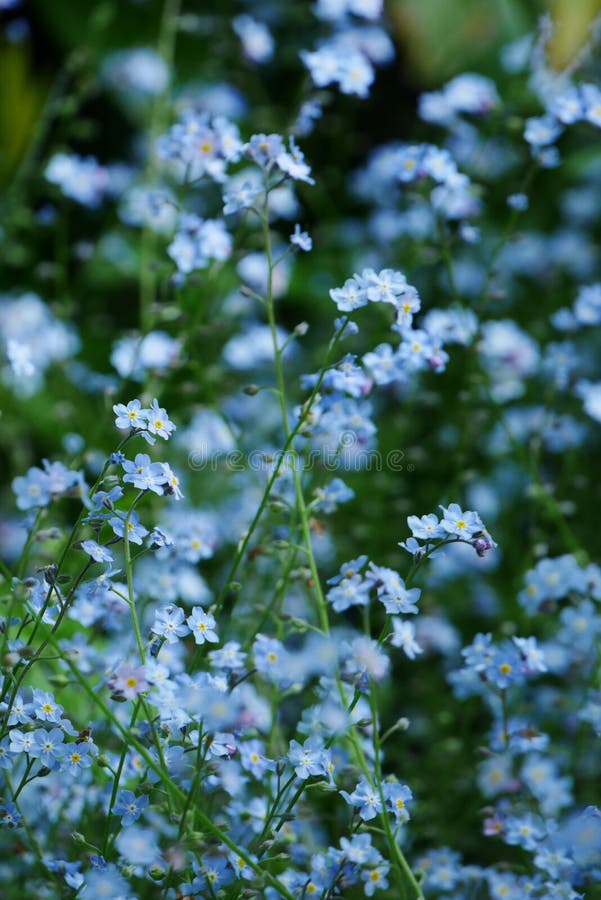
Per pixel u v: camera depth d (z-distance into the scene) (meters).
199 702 2.85
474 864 4.57
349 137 7.55
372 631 5.37
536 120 4.93
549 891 3.45
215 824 3.26
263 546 3.89
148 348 5.33
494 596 5.82
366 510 5.63
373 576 3.34
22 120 8.17
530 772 4.30
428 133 7.54
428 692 5.29
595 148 8.03
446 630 5.31
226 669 3.36
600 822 3.39
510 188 7.83
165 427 3.25
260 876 3.01
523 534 6.30
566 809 4.55
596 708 4.05
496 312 7.37
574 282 7.59
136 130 8.72
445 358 3.94
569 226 7.98
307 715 3.67
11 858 3.85
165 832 3.78
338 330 3.50
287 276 6.34
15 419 6.43
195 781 3.02
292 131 5.03
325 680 3.52
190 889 3.15
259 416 6.15
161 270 5.28
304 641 4.67
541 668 3.76
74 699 4.35
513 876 3.75
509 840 3.65
